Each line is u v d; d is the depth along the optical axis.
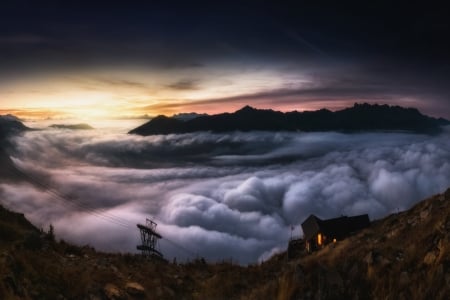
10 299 11.01
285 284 13.84
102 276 15.45
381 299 12.14
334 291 12.80
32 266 13.42
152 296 15.54
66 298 12.81
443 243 13.47
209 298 16.92
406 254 14.77
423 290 11.92
